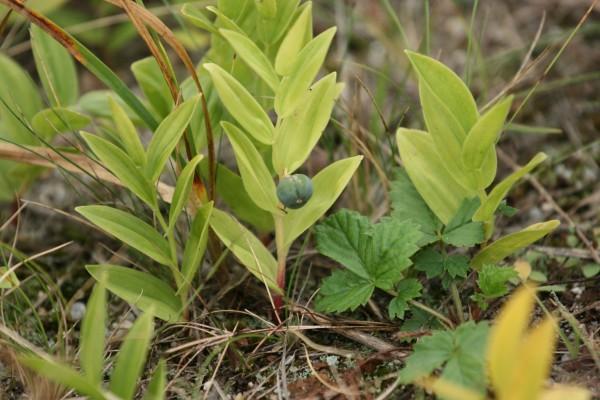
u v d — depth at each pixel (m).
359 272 0.40
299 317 0.42
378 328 0.41
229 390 0.40
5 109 0.46
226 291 0.44
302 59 0.39
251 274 0.45
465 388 0.36
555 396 0.34
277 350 0.41
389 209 0.46
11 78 0.47
